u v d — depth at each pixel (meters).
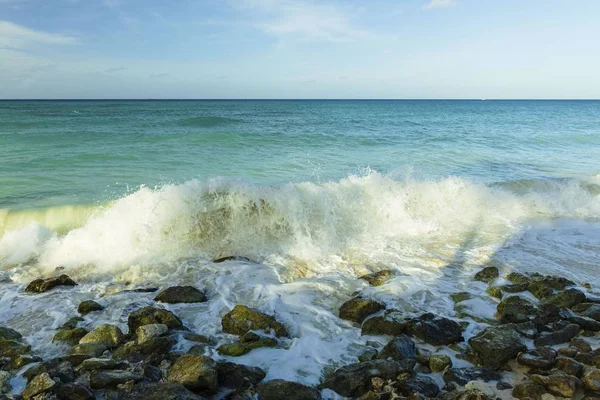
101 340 4.39
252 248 7.25
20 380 3.83
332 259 6.92
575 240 7.89
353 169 13.20
